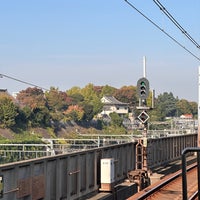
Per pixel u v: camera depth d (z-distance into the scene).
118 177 18.86
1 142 45.56
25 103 122.06
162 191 17.03
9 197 10.30
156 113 133.75
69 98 140.12
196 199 15.16
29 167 11.40
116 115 126.38
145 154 21.14
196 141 37.91
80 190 15.05
